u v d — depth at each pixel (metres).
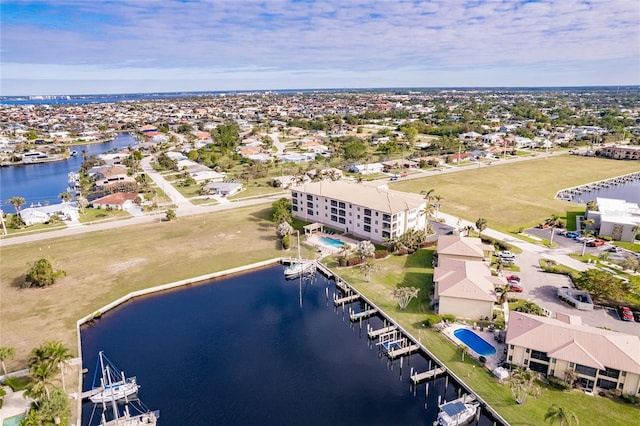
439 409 57.06
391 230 106.12
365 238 114.75
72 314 77.56
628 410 53.44
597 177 181.25
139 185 169.62
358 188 125.31
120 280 90.62
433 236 114.12
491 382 59.59
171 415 56.28
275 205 130.00
